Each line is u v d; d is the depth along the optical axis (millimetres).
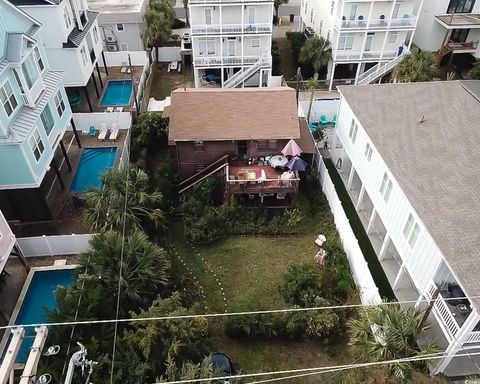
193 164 26344
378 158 21156
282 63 40875
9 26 20016
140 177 22156
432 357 14945
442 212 16906
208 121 25156
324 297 19453
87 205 23828
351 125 24906
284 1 48750
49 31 28203
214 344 18047
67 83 30766
